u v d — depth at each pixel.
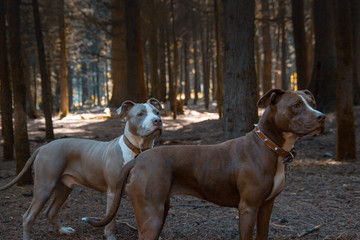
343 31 7.63
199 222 4.50
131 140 3.68
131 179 2.77
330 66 13.87
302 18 12.53
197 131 13.38
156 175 2.71
